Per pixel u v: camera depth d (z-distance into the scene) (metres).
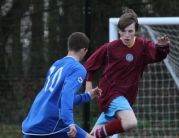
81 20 24.00
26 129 12.12
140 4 26.14
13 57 24.23
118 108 13.71
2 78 23.78
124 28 13.48
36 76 23.83
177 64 19.67
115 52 13.93
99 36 23.03
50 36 23.94
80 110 23.84
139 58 13.87
